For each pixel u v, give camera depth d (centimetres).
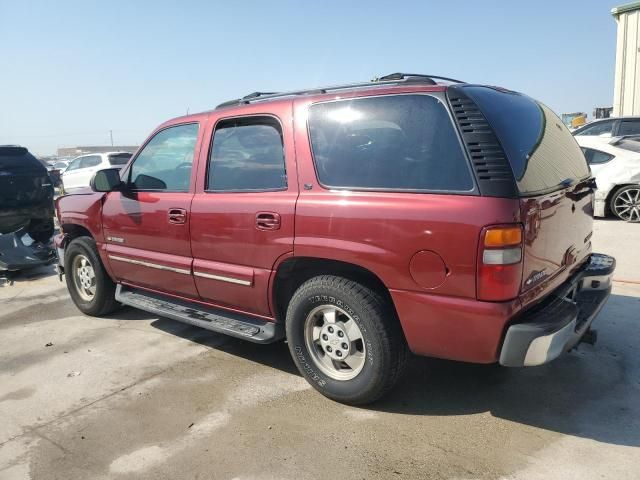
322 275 323
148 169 438
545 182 289
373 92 306
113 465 278
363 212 291
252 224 344
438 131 279
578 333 296
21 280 703
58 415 332
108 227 467
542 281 285
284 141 335
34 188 786
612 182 852
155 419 321
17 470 277
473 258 258
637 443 275
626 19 1535
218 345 437
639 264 600
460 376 360
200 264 385
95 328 494
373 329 298
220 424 312
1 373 400
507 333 262
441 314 273
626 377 347
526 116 312
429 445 282
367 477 258
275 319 359
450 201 266
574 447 274
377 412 318
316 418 314
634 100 1551
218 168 377
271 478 260
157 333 473
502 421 302
